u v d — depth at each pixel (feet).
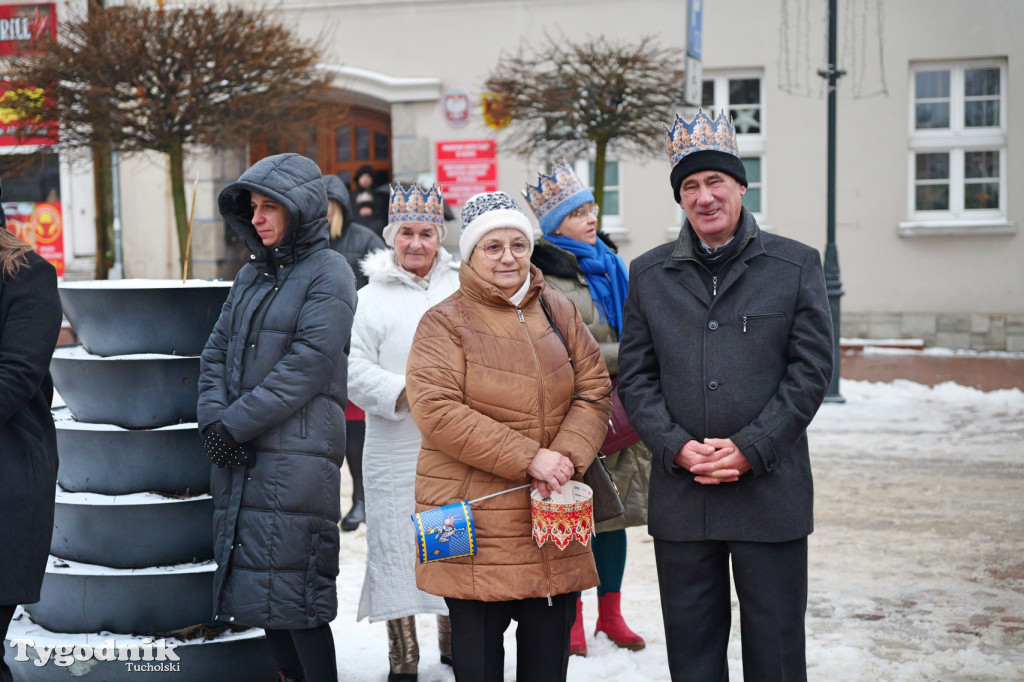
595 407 10.38
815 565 17.20
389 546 12.88
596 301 13.38
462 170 46.96
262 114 36.27
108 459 11.89
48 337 10.03
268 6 47.60
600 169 38.63
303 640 11.06
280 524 10.83
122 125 34.78
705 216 10.12
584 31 45.75
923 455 25.34
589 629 14.61
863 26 43.60
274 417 10.73
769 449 9.75
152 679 11.51
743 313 10.09
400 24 47.16
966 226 43.04
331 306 11.03
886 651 13.44
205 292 12.06
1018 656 13.20
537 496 9.75
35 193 50.01
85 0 38.22
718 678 10.47
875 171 44.04
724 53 44.70
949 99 44.14
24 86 34.73
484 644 10.05
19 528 9.84
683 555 10.36
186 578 11.73
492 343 10.07
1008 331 43.16
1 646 10.00
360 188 34.73
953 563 17.20
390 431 13.04
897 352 42.73
